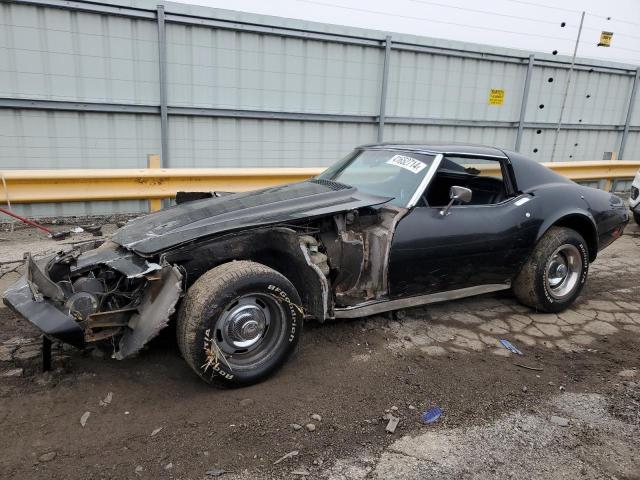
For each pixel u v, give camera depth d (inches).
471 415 105.3
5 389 108.2
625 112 464.4
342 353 131.6
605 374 125.8
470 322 157.0
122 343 107.1
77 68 265.7
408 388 115.3
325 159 345.4
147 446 91.2
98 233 242.8
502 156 166.9
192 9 278.2
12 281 176.6
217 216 123.2
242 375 110.4
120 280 112.5
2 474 82.6
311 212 127.8
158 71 282.8
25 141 265.4
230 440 93.7
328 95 333.1
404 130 369.7
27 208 255.6
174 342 132.2
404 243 137.0
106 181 251.9
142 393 109.2
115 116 281.1
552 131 433.4
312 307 126.0
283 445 93.0
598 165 410.9
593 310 171.3
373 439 95.9
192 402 106.3
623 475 87.8
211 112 300.7
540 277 161.0
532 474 87.3
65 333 100.3
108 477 82.8
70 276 113.0
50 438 92.6
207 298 103.3
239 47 298.7
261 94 312.3
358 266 138.9
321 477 84.7
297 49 314.8
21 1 246.4
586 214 169.2
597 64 428.5
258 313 113.2
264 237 121.6
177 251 112.3
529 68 397.7
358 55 335.3
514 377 122.6
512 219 154.9
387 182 154.1
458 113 385.4
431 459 90.4
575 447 95.4
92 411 101.8
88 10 258.4
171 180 265.4
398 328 149.3
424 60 358.3
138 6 266.8
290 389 113.0
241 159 319.6
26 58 255.3
